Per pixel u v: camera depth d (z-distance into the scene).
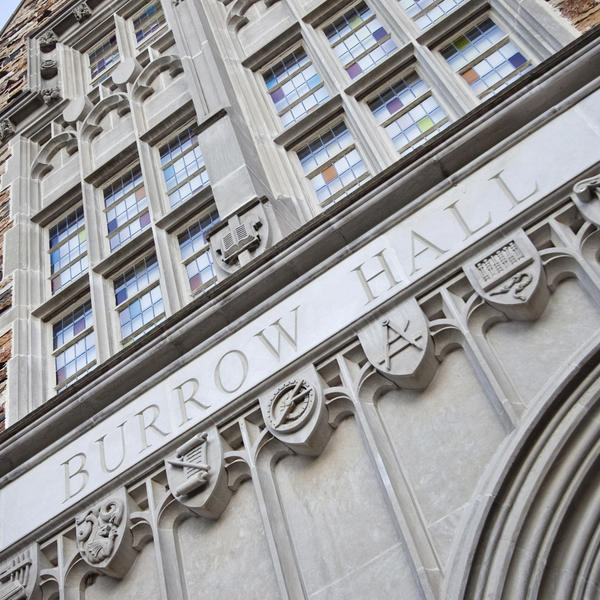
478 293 5.14
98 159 10.84
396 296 5.49
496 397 4.77
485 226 5.43
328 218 6.13
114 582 5.71
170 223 8.89
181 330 6.32
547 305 5.02
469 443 4.78
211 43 10.06
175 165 9.86
